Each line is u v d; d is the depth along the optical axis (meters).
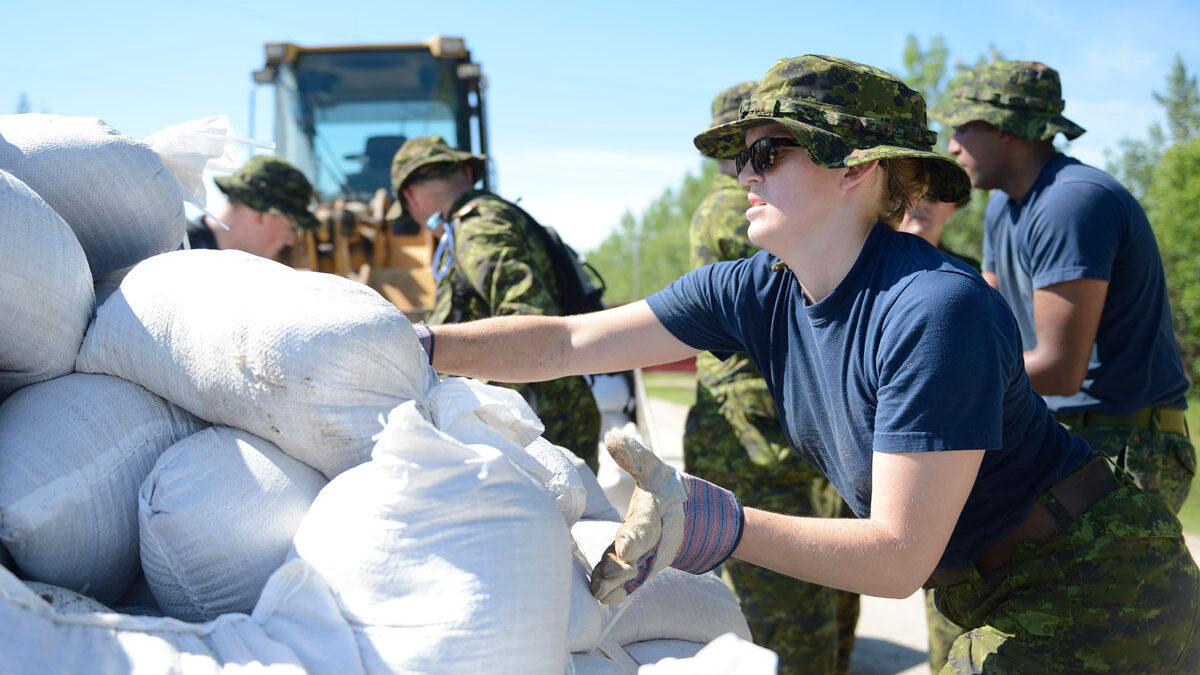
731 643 1.10
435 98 7.04
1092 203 2.46
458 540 1.10
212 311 1.23
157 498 1.17
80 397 1.25
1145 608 1.44
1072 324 2.47
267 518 1.17
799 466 2.79
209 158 1.68
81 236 1.45
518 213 3.11
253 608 1.17
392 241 5.63
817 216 1.42
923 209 3.06
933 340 1.29
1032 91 2.62
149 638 1.02
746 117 1.44
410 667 1.05
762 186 1.45
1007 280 2.77
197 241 3.50
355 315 1.23
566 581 1.17
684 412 12.95
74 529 1.17
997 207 2.84
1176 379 2.62
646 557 1.27
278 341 1.19
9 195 1.22
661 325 1.73
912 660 3.52
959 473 1.30
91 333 1.29
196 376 1.23
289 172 3.61
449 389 1.28
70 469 1.17
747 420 2.81
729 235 2.81
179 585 1.17
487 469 1.12
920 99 1.47
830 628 2.72
